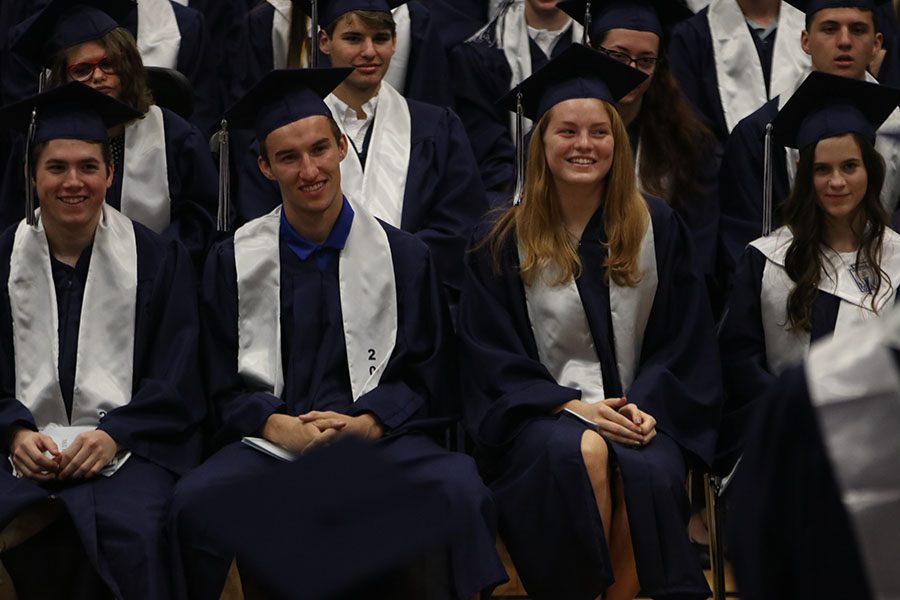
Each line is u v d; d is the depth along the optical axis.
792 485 3.30
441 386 7.76
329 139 7.77
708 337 7.80
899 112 9.60
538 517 7.10
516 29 10.58
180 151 8.96
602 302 7.75
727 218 9.29
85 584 7.16
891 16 10.77
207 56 10.62
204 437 7.77
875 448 3.16
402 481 2.57
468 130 10.42
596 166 7.66
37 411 7.55
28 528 7.14
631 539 6.96
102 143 7.78
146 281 7.83
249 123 8.02
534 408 7.45
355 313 7.77
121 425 7.33
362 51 9.18
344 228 7.88
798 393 3.30
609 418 7.29
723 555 7.61
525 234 7.79
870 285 7.78
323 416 7.35
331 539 2.48
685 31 10.57
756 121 9.35
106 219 7.87
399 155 9.25
